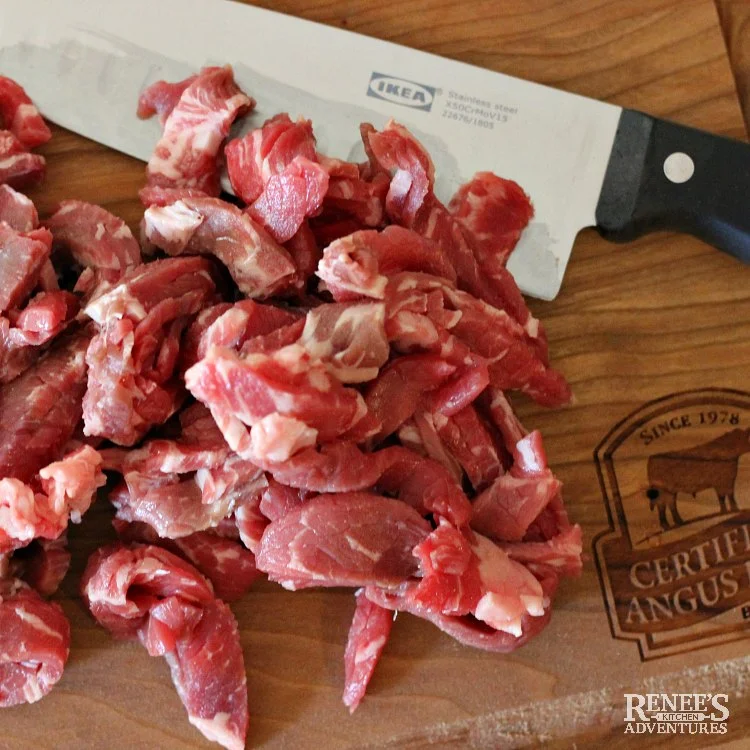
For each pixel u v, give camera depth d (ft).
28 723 0.99
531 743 1.00
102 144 1.05
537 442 0.98
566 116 1.04
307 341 0.94
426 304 0.96
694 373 1.05
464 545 0.94
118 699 0.99
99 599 0.97
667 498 1.03
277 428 0.90
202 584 0.98
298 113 1.04
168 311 0.96
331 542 0.94
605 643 1.01
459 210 1.04
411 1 1.07
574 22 1.07
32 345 0.98
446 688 1.00
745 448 1.04
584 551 1.02
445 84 1.05
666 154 1.03
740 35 1.09
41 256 0.97
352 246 0.94
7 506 0.93
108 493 1.02
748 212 1.02
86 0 1.04
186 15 1.04
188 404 0.99
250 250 0.97
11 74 1.04
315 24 1.05
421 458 0.97
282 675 1.00
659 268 1.05
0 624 0.96
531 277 1.04
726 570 1.02
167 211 0.98
